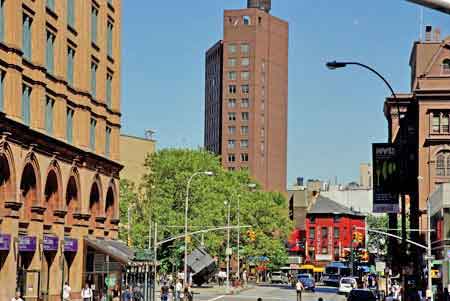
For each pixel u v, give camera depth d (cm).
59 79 5459
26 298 4972
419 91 10456
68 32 5688
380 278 9506
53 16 5400
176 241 8862
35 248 5009
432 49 12112
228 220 9931
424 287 7712
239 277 12131
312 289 11381
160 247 8962
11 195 4659
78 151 5775
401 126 4241
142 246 8831
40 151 5069
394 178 3997
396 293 6184
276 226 12594
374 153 4016
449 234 8225
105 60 6531
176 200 9238
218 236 9700
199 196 9262
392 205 4122
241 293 9969
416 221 10669
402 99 12538
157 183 9350
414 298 4744
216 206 9400
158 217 8956
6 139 4497
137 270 6419
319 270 18038
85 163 5962
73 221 5841
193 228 8969
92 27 6278
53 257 5447
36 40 5047
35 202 5072
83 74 5956
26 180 5028
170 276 9131
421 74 10775
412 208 11169
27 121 4956
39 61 5059
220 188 10450
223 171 11406
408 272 4462
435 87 10481
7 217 4647
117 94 6862
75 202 5875
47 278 5416
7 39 4616
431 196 9656
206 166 9981
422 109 10481
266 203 12625
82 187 5941
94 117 6316
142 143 12394
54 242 5350
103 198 6462
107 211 6756
